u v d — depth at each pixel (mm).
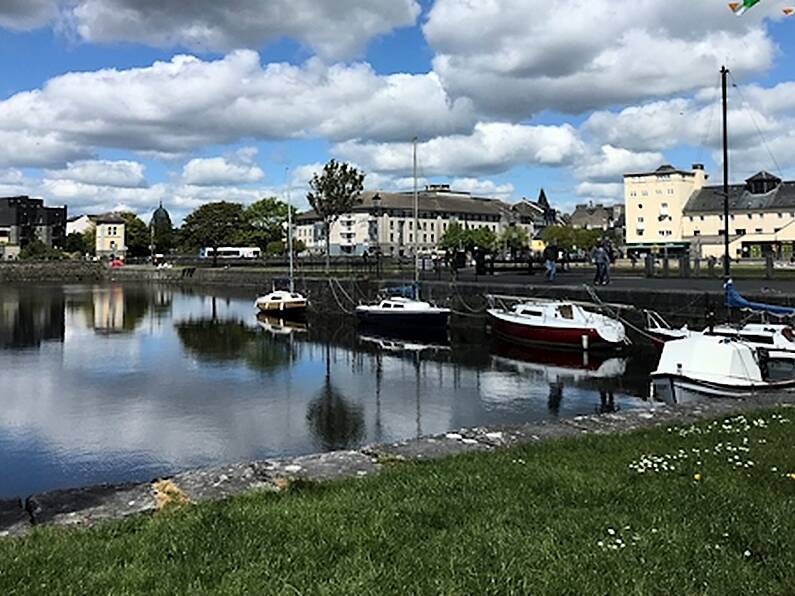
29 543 5273
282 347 35594
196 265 106312
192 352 33844
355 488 6605
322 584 4336
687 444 8266
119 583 4430
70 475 14633
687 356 18016
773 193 91750
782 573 4480
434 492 6375
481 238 101375
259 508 5918
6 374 27391
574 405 20906
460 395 22703
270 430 18328
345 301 51000
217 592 4250
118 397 22781
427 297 42125
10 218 170250
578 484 6617
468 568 4543
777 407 10648
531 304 32719
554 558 4711
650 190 102625
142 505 6359
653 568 4531
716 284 33781
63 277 115562
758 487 6523
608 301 31234
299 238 142250
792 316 23797
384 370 28078
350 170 71125
